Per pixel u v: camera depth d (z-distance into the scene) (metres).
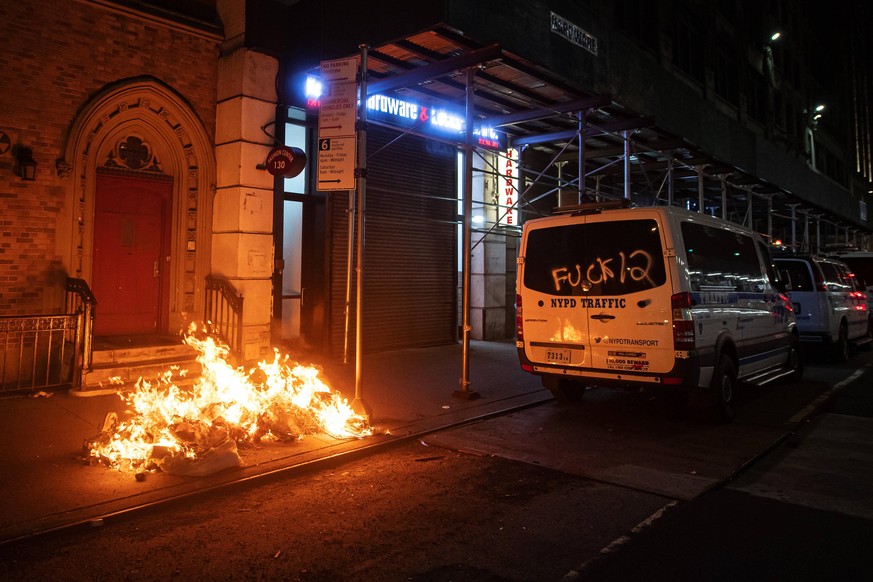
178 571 3.70
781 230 29.97
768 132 25.00
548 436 6.87
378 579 3.63
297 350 10.67
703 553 3.98
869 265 16.92
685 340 6.65
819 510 4.75
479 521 4.53
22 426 6.25
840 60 36.47
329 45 9.73
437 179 13.23
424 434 6.84
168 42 9.04
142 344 8.42
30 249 7.75
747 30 23.78
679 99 15.38
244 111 9.20
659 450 6.33
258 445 6.11
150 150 9.10
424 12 8.62
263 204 9.49
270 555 3.94
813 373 11.46
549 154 16.02
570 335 7.43
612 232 7.23
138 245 9.05
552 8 10.73
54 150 7.93
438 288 13.34
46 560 3.81
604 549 4.05
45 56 7.84
